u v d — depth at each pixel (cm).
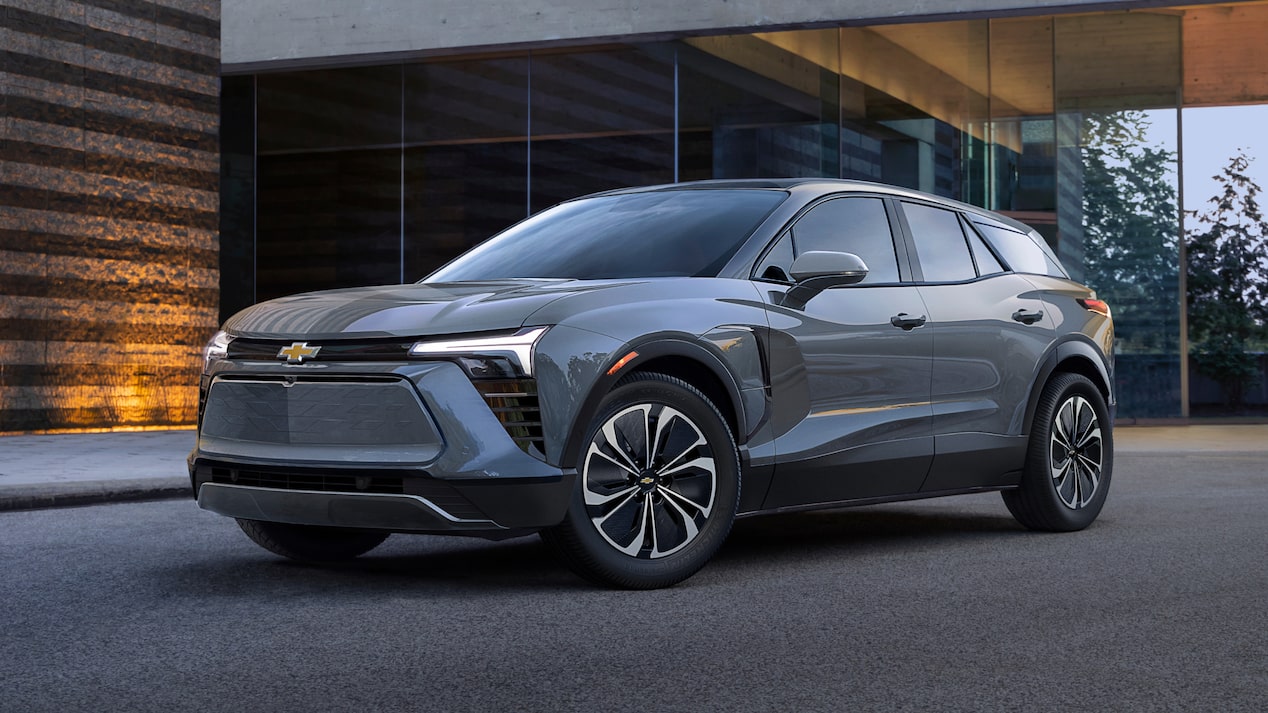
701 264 479
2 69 1262
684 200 529
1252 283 2159
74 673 324
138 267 1393
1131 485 825
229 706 294
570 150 1648
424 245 1709
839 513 685
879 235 541
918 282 545
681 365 450
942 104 1556
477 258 532
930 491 545
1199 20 1595
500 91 1677
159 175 1416
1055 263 650
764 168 1584
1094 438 617
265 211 1780
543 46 1647
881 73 1563
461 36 1655
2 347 1262
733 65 1593
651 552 437
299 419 421
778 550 541
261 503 428
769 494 474
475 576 468
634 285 448
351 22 1692
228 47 1736
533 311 417
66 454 998
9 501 697
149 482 769
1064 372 614
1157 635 369
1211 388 2170
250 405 434
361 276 1738
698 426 446
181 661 336
